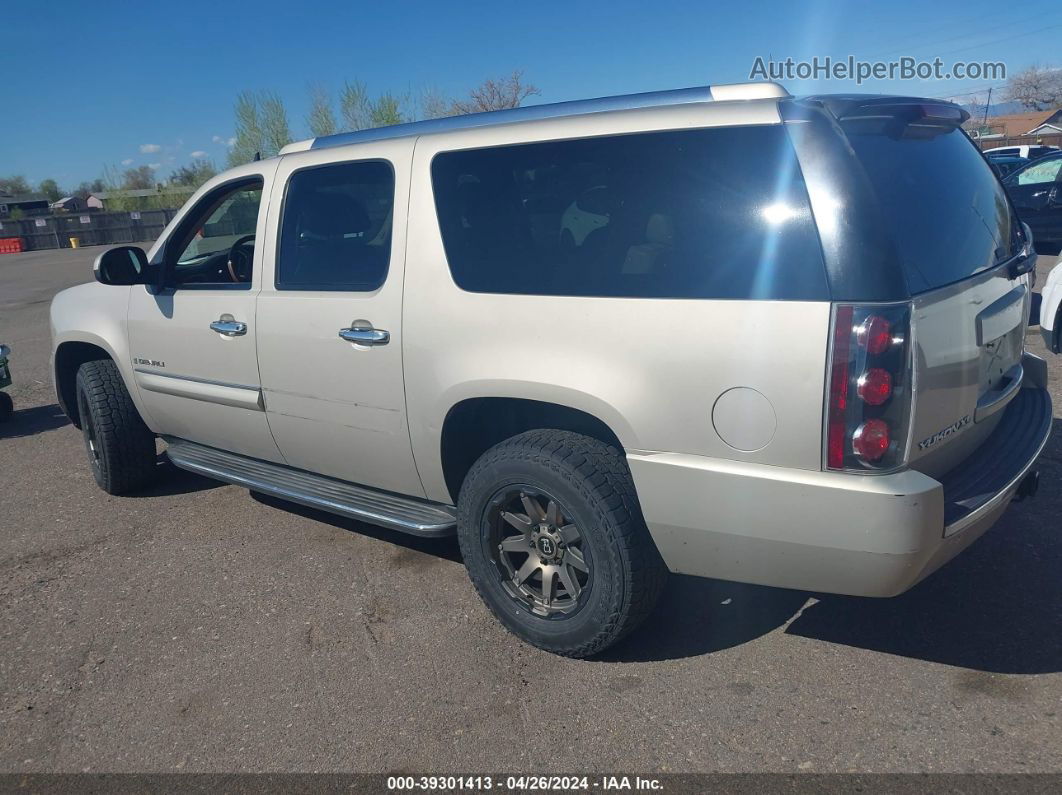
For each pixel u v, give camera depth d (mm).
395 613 3688
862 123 2729
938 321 2652
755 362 2598
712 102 2834
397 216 3457
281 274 3930
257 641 3523
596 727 2863
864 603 3521
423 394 3391
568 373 2941
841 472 2547
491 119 3391
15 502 5355
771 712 2881
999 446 3145
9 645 3613
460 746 2812
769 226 2617
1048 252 13516
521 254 3123
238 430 4355
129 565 4316
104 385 5035
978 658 3098
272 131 29016
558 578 3232
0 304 16719
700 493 2762
